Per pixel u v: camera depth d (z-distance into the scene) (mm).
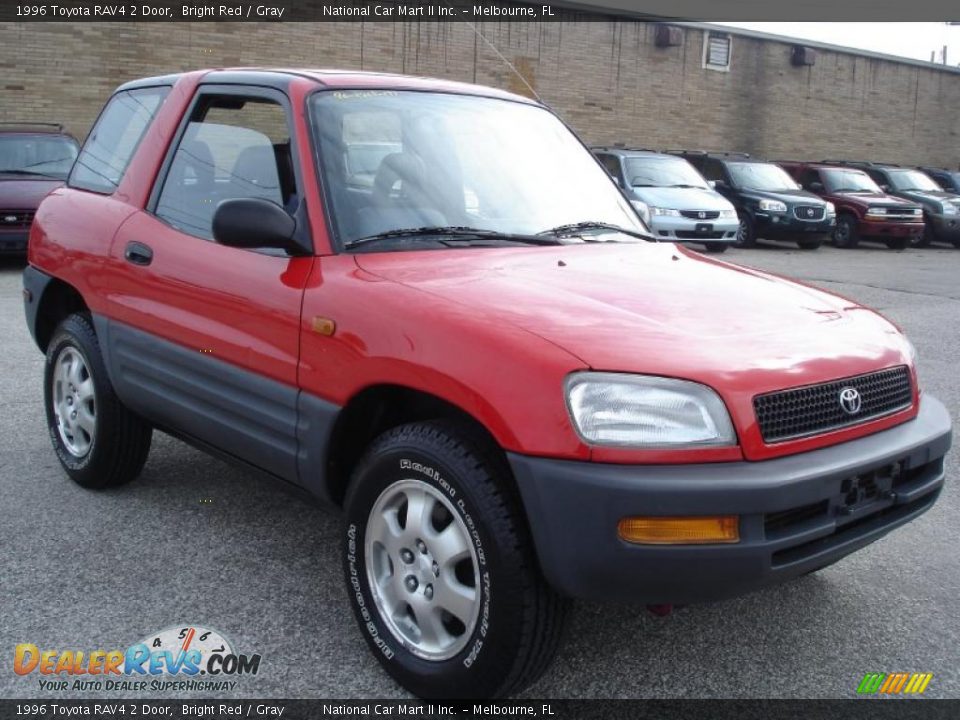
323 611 3549
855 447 2898
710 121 24922
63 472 4961
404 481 2975
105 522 4312
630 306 3051
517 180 3988
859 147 28125
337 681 3107
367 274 3219
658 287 3283
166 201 4152
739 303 3219
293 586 3736
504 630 2717
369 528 3107
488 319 2855
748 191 18891
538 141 4273
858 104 27719
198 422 3832
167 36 16891
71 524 4281
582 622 3533
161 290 3939
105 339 4312
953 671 3270
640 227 4223
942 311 11070
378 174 3633
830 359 2959
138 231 4160
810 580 3955
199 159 4082
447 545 2875
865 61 27469
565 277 3283
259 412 3496
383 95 3928
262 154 3781
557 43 21688
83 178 4910
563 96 22109
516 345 2734
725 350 2830
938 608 3729
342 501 3385
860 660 3322
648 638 3430
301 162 3539
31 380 6711
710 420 2656
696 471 2609
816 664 3285
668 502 2549
